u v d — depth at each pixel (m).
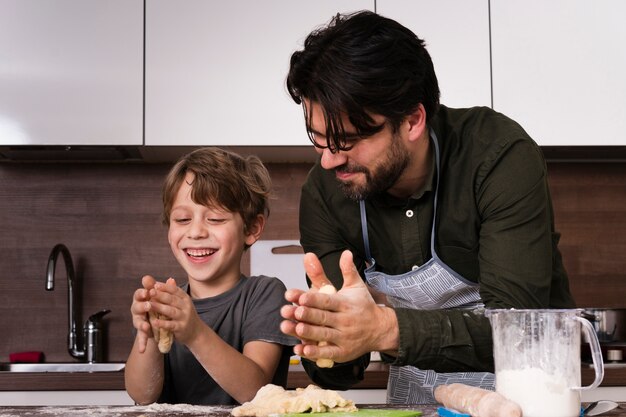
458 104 2.42
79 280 2.67
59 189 2.70
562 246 2.76
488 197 1.26
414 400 1.63
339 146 1.10
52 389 2.09
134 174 2.71
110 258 2.69
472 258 1.38
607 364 2.24
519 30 2.44
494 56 2.43
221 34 2.41
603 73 2.45
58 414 1.06
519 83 2.43
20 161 2.69
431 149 1.33
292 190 2.72
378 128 1.11
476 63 2.43
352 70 1.06
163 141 2.39
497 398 0.92
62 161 2.70
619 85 2.45
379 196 1.40
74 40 2.40
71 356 2.64
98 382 2.09
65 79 2.39
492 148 1.29
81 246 2.69
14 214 2.68
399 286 1.49
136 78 2.40
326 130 1.09
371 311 1.01
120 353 2.66
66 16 2.40
